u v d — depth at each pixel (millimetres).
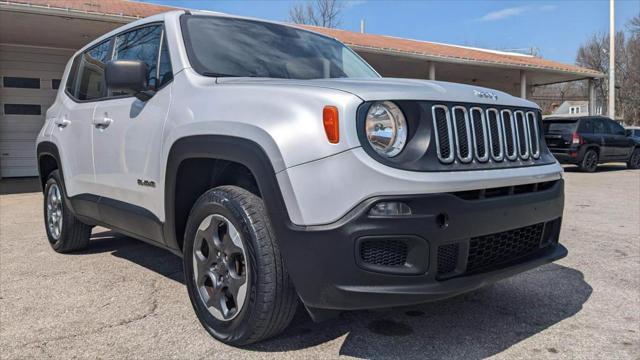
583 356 2658
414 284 2236
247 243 2527
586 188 10414
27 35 11898
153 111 3184
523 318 3170
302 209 2270
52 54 13555
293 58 3543
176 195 3002
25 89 13312
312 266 2262
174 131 2926
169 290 3670
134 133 3332
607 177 13000
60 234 4680
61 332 2939
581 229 6062
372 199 2168
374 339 2834
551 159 3049
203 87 2912
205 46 3256
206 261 2855
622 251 4949
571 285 3846
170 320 3104
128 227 3576
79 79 4516
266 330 2564
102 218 3896
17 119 13273
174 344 2768
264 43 3561
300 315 3143
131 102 3467
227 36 3447
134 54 3691
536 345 2785
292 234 2297
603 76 20781
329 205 2215
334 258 2207
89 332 2936
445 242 2273
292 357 2609
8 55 13023
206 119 2723
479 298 3529
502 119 2691
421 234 2203
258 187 2496
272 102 2467
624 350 2730
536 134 2994
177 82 3092
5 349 2721
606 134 14922
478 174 2430
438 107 2391
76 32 11555
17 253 4820
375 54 14742
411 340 2828
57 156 4477
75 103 4355
